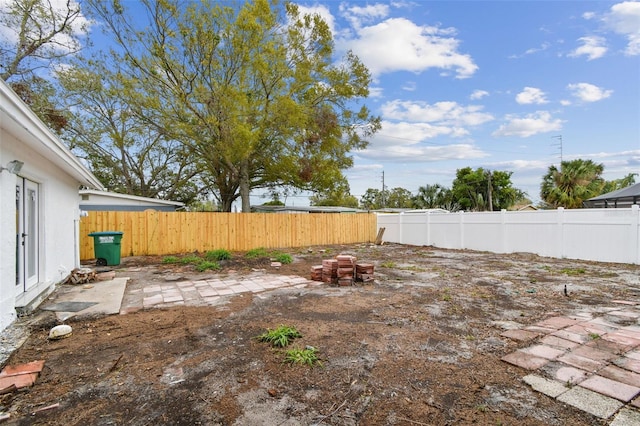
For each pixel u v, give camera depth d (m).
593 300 4.84
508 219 10.89
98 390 2.41
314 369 2.71
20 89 11.20
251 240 13.09
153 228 11.19
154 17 11.64
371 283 6.20
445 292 5.43
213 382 2.51
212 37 12.05
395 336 3.45
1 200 3.62
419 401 2.25
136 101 12.38
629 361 2.78
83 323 3.96
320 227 14.95
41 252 5.30
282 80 13.08
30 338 3.46
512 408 2.15
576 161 24.28
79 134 16.44
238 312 4.38
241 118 11.82
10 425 2.01
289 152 14.02
